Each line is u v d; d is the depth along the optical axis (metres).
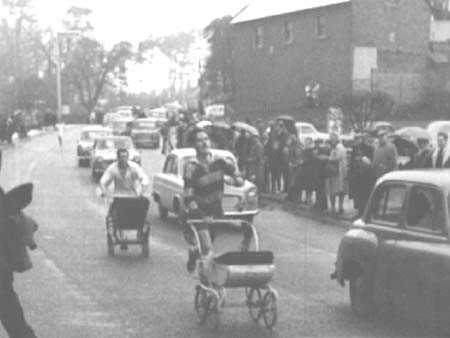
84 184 40.22
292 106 76.19
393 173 12.63
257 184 33.38
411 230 11.88
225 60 106.94
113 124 75.56
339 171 27.25
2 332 12.20
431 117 64.06
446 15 81.69
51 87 139.25
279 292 15.25
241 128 35.91
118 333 12.19
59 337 11.95
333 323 12.78
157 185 27.28
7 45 122.06
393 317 13.11
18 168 49.91
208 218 13.50
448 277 10.88
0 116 72.69
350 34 69.25
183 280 16.56
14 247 9.93
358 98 50.03
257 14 81.12
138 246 21.45
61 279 16.67
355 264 13.10
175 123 78.12
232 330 12.38
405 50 70.00
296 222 26.38
